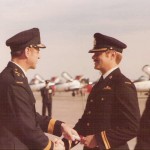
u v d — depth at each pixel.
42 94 24.19
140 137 3.69
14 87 4.14
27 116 4.16
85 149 4.87
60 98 52.25
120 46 4.73
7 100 4.13
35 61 4.44
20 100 4.14
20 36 4.36
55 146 4.32
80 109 30.41
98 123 4.63
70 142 4.75
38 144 4.21
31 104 4.27
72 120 21.19
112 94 4.56
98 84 4.82
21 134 4.16
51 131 4.82
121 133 4.42
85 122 4.88
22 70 4.35
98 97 4.69
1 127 4.16
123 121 4.45
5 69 4.32
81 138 4.67
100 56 4.73
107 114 4.56
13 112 4.13
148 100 3.73
